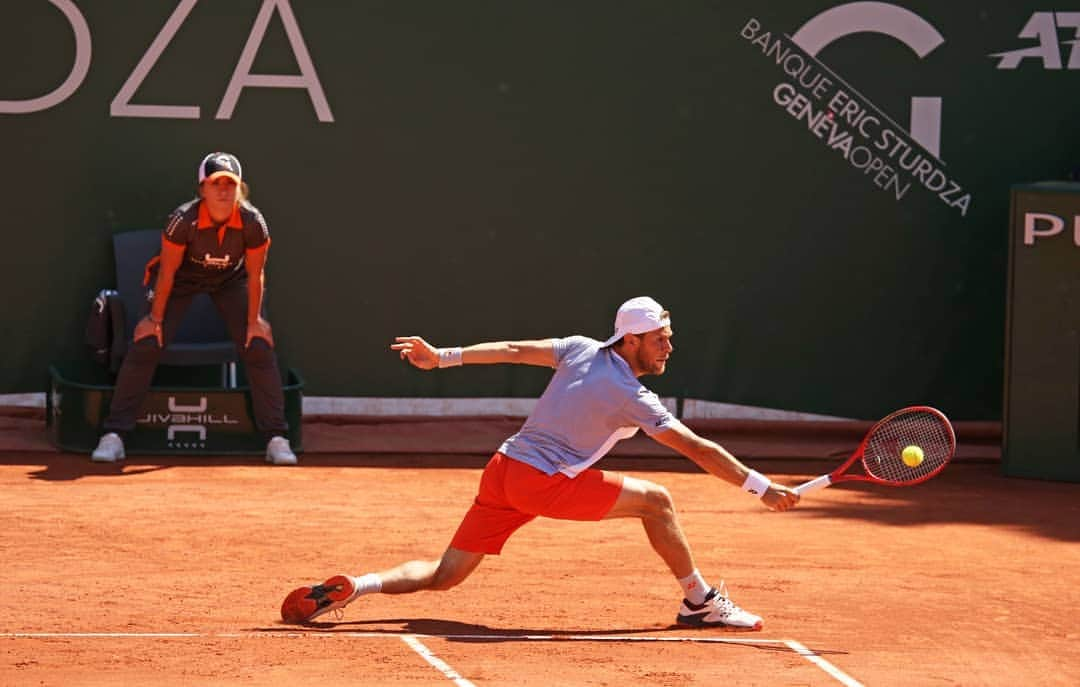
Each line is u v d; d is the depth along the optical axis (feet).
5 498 88.74
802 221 115.55
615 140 114.52
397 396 115.55
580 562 74.84
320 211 113.91
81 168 112.06
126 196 112.57
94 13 111.04
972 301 116.37
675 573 61.62
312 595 60.03
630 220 115.24
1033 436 103.91
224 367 111.45
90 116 111.75
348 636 58.80
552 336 115.85
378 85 113.19
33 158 111.65
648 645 58.59
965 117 115.14
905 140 115.14
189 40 111.75
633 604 66.28
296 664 53.98
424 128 113.80
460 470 103.04
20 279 112.37
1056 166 115.44
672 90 114.32
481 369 116.26
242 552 75.87
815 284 116.06
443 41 113.09
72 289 112.88
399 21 112.98
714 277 115.75
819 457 111.45
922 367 116.67
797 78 114.52
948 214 115.75
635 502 59.98
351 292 114.62
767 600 67.87
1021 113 115.24
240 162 112.98
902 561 77.25
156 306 99.45
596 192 114.83
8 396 112.78
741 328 116.26
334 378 115.03
